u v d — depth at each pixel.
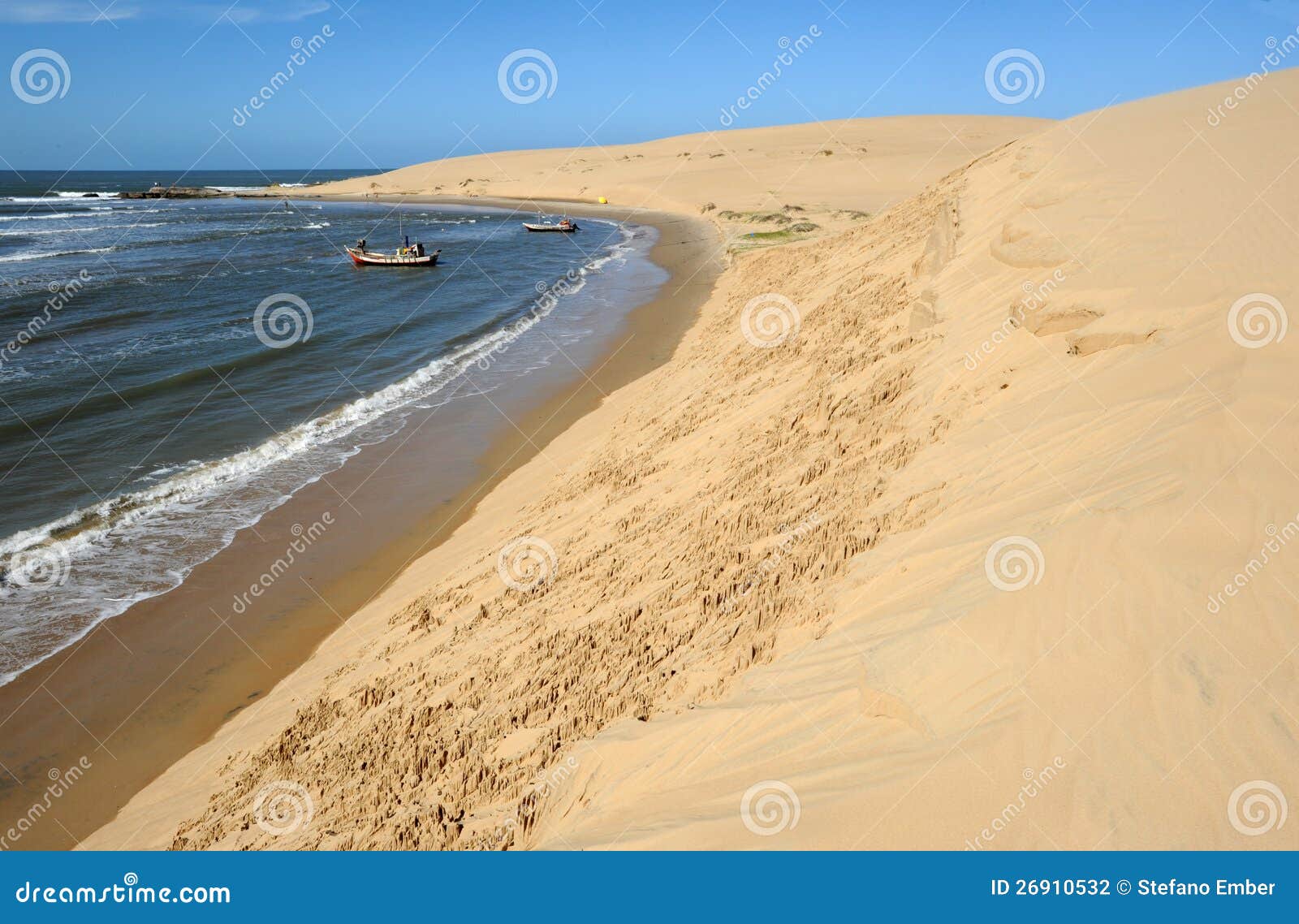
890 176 69.69
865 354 12.38
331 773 8.53
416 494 17.02
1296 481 5.90
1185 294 8.95
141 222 80.31
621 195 90.81
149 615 13.01
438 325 32.41
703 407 15.24
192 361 26.67
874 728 5.66
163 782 9.66
